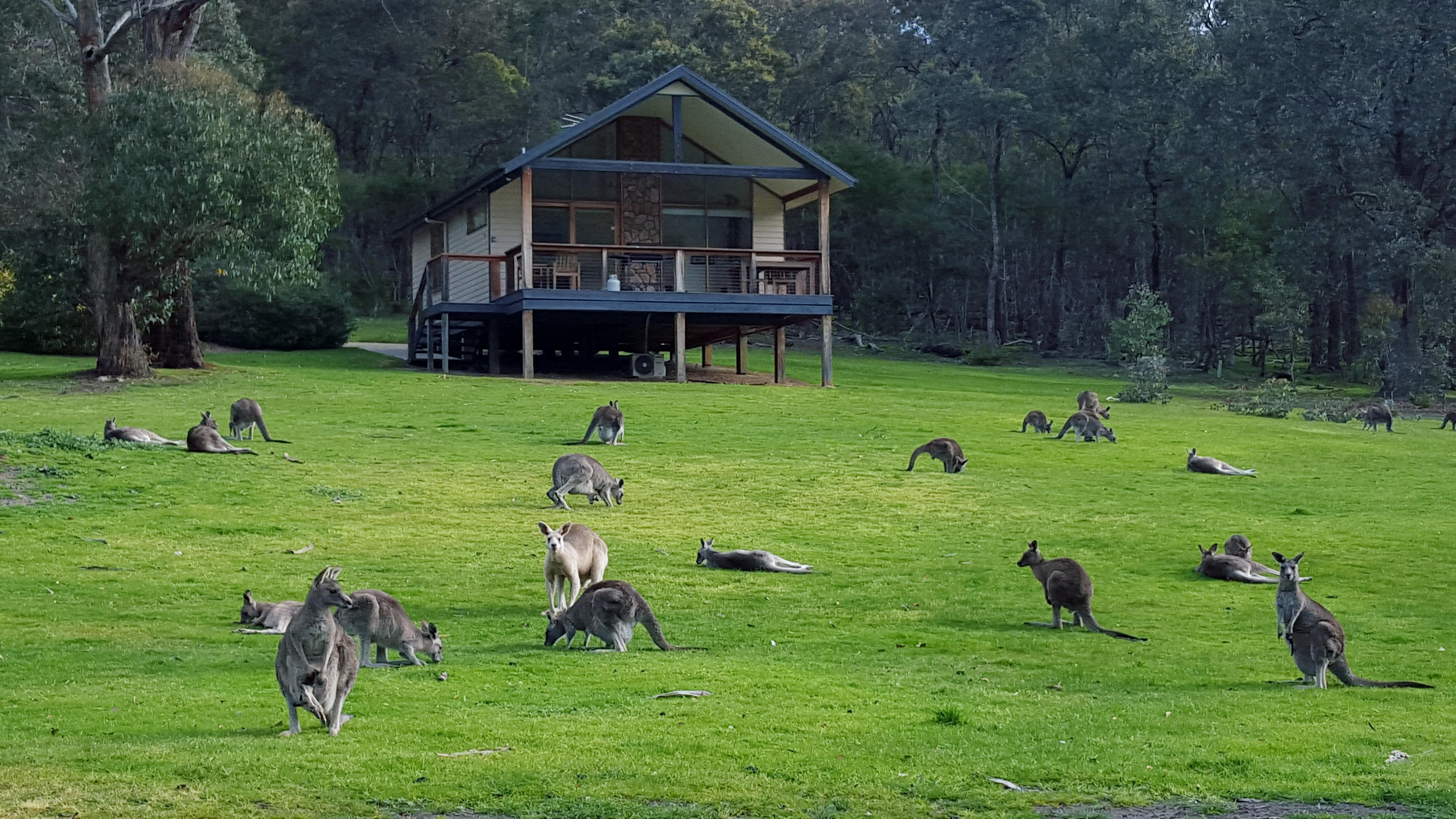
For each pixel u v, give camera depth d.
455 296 49.31
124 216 38.56
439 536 22.88
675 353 49.38
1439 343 68.25
